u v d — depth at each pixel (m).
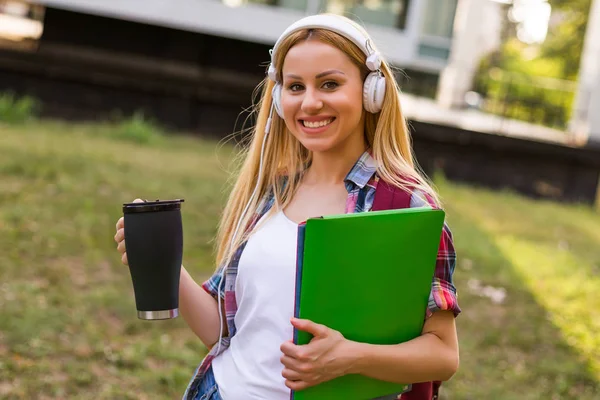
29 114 12.25
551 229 10.14
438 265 1.62
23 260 5.72
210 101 13.35
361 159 1.76
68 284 5.38
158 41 13.98
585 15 29.55
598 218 11.89
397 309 1.57
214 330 1.87
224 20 13.37
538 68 29.88
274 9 13.48
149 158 10.38
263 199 1.86
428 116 13.73
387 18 13.70
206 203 8.30
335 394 1.57
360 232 1.49
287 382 1.52
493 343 5.44
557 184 13.18
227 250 1.88
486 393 4.48
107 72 13.01
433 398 1.74
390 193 1.68
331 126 1.69
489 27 28.34
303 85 1.70
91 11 13.09
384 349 1.54
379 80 1.69
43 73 12.87
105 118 13.14
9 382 3.88
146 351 4.51
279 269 1.71
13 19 14.76
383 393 1.63
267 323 1.71
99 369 4.20
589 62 13.84
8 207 7.01
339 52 1.67
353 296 1.52
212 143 12.62
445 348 1.61
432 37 13.91
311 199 1.79
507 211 10.94
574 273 7.73
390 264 1.53
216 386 1.80
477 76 16.83
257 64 14.11
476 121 14.55
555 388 4.73
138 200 1.65
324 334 1.50
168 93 13.23
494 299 6.53
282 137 1.88
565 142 13.39
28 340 4.36
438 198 1.72
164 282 1.62
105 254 6.18
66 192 7.84
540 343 5.56
